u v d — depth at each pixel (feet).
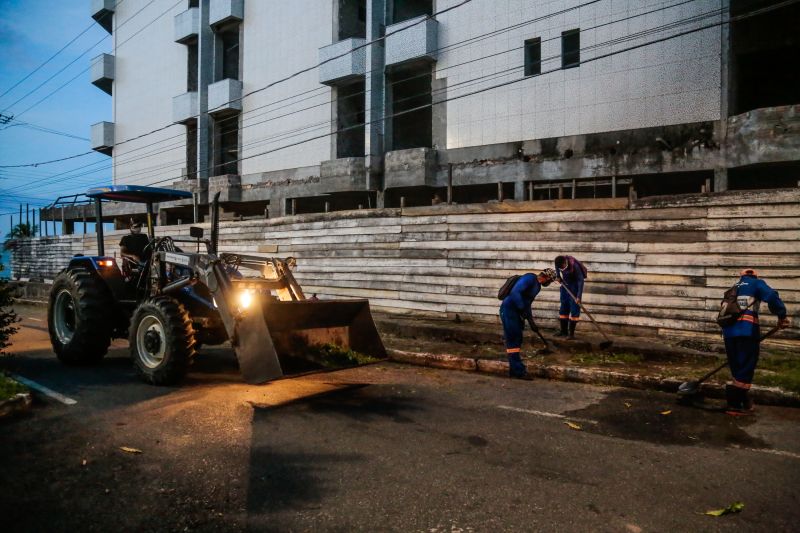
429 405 19.16
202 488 11.94
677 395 20.75
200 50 84.07
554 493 11.76
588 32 48.01
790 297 26.16
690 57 43.52
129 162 100.37
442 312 37.65
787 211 26.35
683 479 12.57
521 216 34.47
